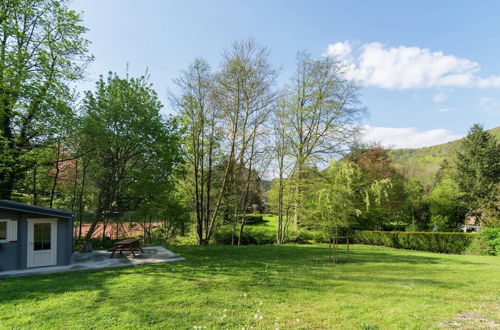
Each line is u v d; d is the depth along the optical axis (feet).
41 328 16.29
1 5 39.22
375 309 18.57
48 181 54.44
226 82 57.77
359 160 77.82
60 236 34.71
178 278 28.04
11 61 37.76
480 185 97.19
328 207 38.04
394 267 34.73
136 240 42.57
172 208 58.65
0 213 31.22
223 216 70.69
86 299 21.29
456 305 19.11
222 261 38.52
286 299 21.12
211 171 64.28
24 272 30.55
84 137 45.14
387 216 82.74
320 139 72.23
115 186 48.11
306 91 72.33
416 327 15.26
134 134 44.65
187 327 16.19
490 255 50.96
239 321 16.90
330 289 23.93
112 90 45.55
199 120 58.03
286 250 51.60
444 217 93.50
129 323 16.83
